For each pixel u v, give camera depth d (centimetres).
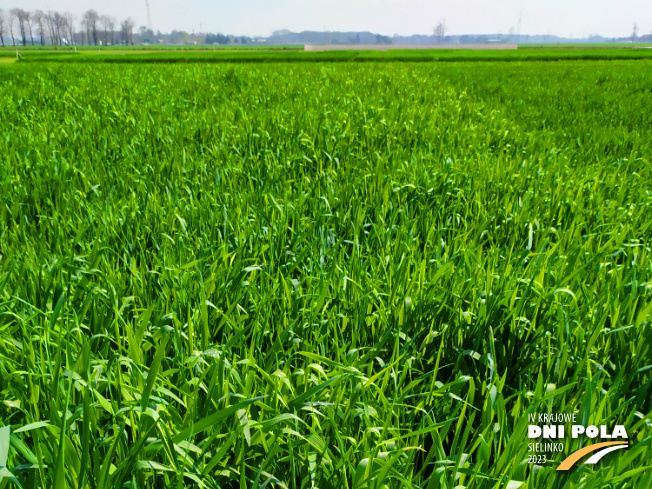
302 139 638
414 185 445
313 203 412
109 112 838
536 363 209
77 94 1042
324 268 292
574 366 202
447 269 254
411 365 216
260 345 216
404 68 2239
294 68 2164
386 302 255
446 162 501
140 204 400
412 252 309
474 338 227
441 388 186
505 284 250
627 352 210
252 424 151
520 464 142
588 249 321
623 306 232
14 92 1077
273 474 157
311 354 184
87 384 153
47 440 148
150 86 1229
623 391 189
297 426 165
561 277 267
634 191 464
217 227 353
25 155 534
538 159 586
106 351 201
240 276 257
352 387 182
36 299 248
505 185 465
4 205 384
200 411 175
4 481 131
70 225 356
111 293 236
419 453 183
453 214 396
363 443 162
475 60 4606
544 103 1159
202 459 145
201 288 234
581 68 2569
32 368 184
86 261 270
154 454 144
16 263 275
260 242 326
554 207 415
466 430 157
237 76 1491
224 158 590
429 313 237
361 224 371
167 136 663
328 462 152
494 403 164
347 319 239
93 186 421
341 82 1442
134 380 183
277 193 449
